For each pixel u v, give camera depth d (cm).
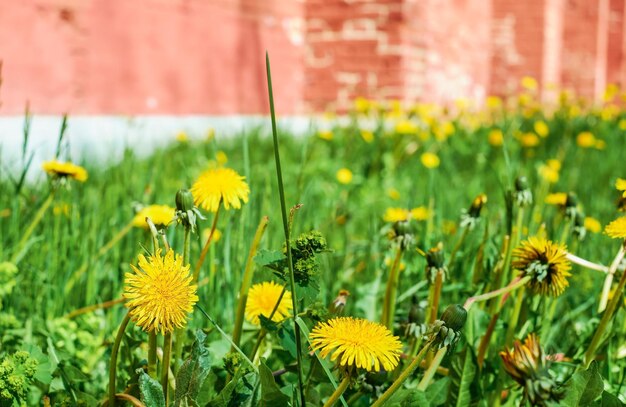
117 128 336
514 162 334
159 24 412
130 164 184
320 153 330
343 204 208
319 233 76
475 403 86
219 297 109
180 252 117
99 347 99
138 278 69
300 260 76
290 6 530
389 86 530
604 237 159
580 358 96
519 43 823
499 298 94
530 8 817
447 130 366
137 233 136
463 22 648
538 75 816
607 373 93
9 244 130
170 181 206
